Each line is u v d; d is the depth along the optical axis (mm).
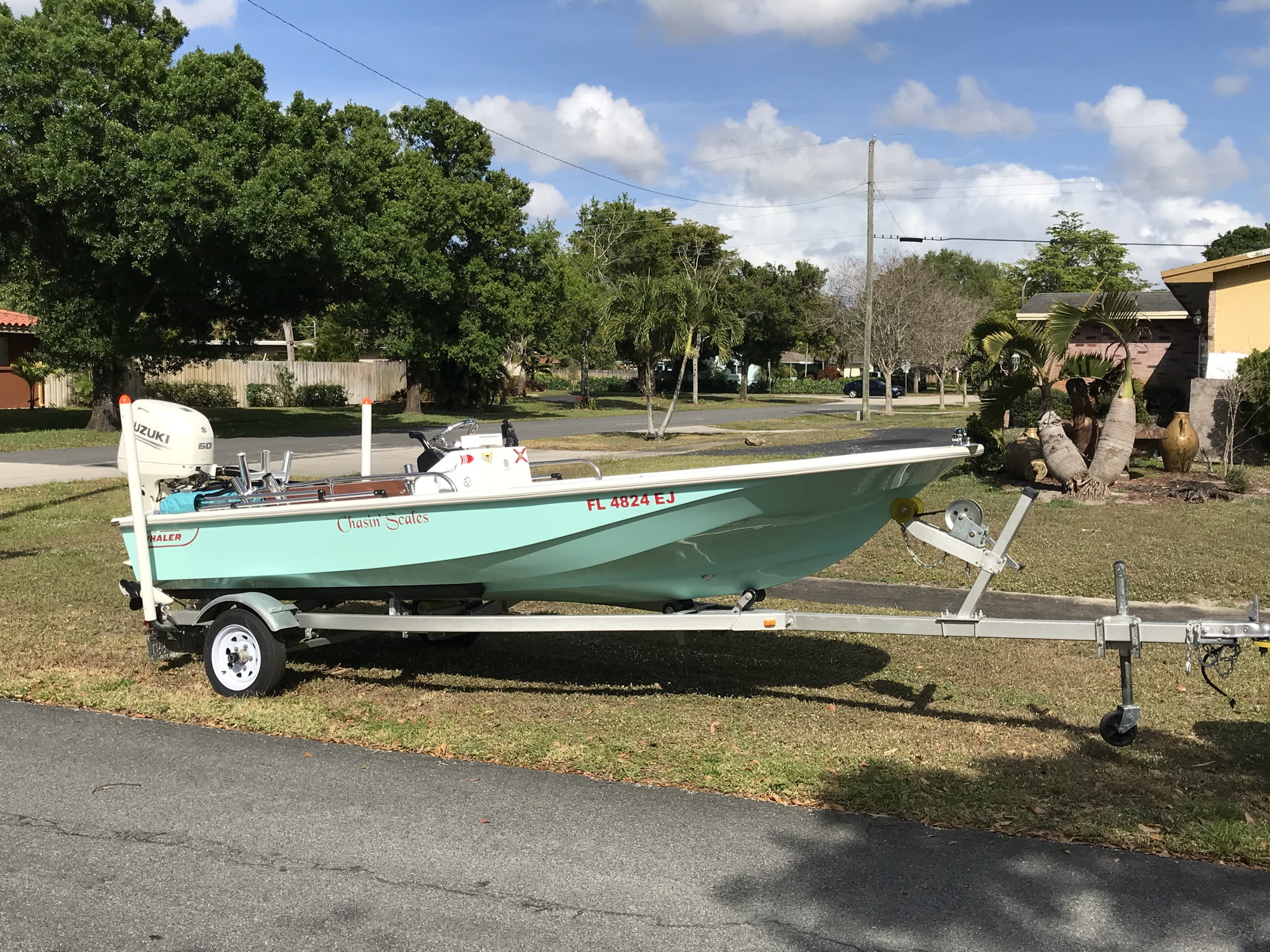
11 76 23594
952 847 4527
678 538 6172
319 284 30141
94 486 17641
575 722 6215
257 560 7047
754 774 5309
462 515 6375
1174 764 5488
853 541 6422
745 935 3842
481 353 40625
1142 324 15594
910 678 7203
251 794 5188
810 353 93188
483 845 4602
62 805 5062
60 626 8648
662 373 80375
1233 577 10078
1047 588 9953
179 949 3779
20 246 26000
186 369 48812
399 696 6840
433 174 38562
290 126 26562
